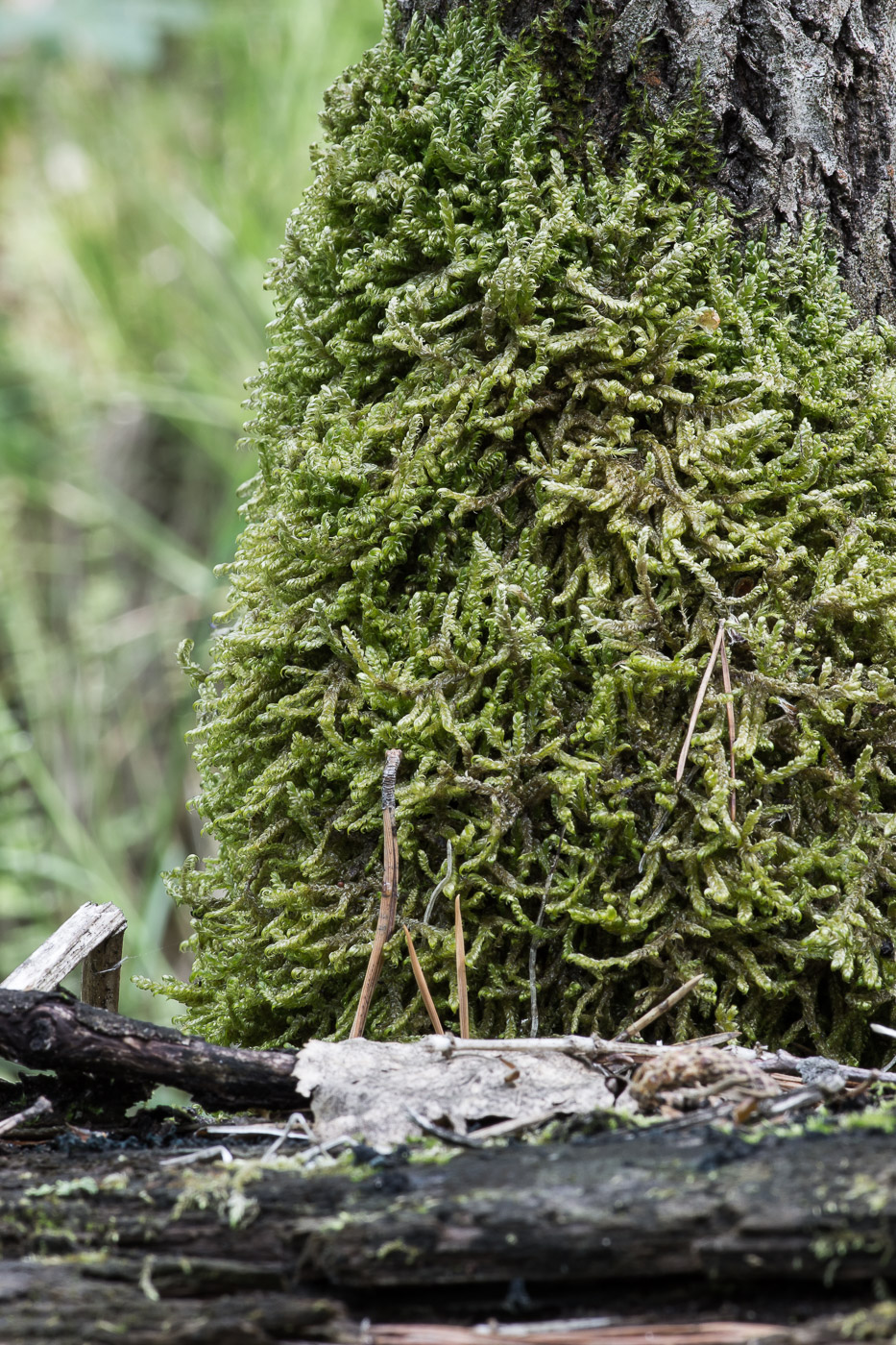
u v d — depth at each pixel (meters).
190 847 3.02
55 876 2.84
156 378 3.10
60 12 3.18
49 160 3.56
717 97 1.45
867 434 1.45
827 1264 1.29
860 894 1.41
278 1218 1.32
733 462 1.43
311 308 1.48
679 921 1.41
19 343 3.67
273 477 1.49
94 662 3.25
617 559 1.43
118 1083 1.38
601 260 1.44
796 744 1.42
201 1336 1.29
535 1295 1.30
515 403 1.43
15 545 3.45
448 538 1.44
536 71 1.45
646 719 1.42
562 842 1.42
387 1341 1.29
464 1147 1.34
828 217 1.46
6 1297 1.30
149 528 3.29
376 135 1.46
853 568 1.42
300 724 1.46
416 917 1.43
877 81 1.46
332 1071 1.37
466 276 1.44
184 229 3.02
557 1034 1.43
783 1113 1.34
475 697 1.43
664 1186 1.31
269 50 2.92
